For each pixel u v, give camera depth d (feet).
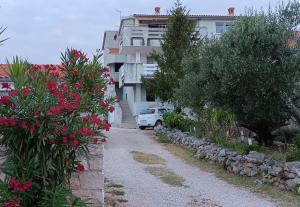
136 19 147.64
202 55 43.19
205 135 62.64
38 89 19.35
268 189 36.70
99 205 25.11
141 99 119.75
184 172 45.70
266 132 48.80
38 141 19.38
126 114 123.95
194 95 46.52
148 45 130.52
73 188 24.90
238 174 44.06
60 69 24.03
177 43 88.58
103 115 23.66
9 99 19.26
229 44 38.65
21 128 19.42
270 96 39.55
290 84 38.04
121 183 38.60
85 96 21.68
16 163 19.83
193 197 33.88
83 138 20.47
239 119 46.32
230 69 37.83
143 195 33.88
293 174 36.14
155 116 102.89
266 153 44.19
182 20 90.17
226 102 42.57
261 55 37.35
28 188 19.49
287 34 37.93
